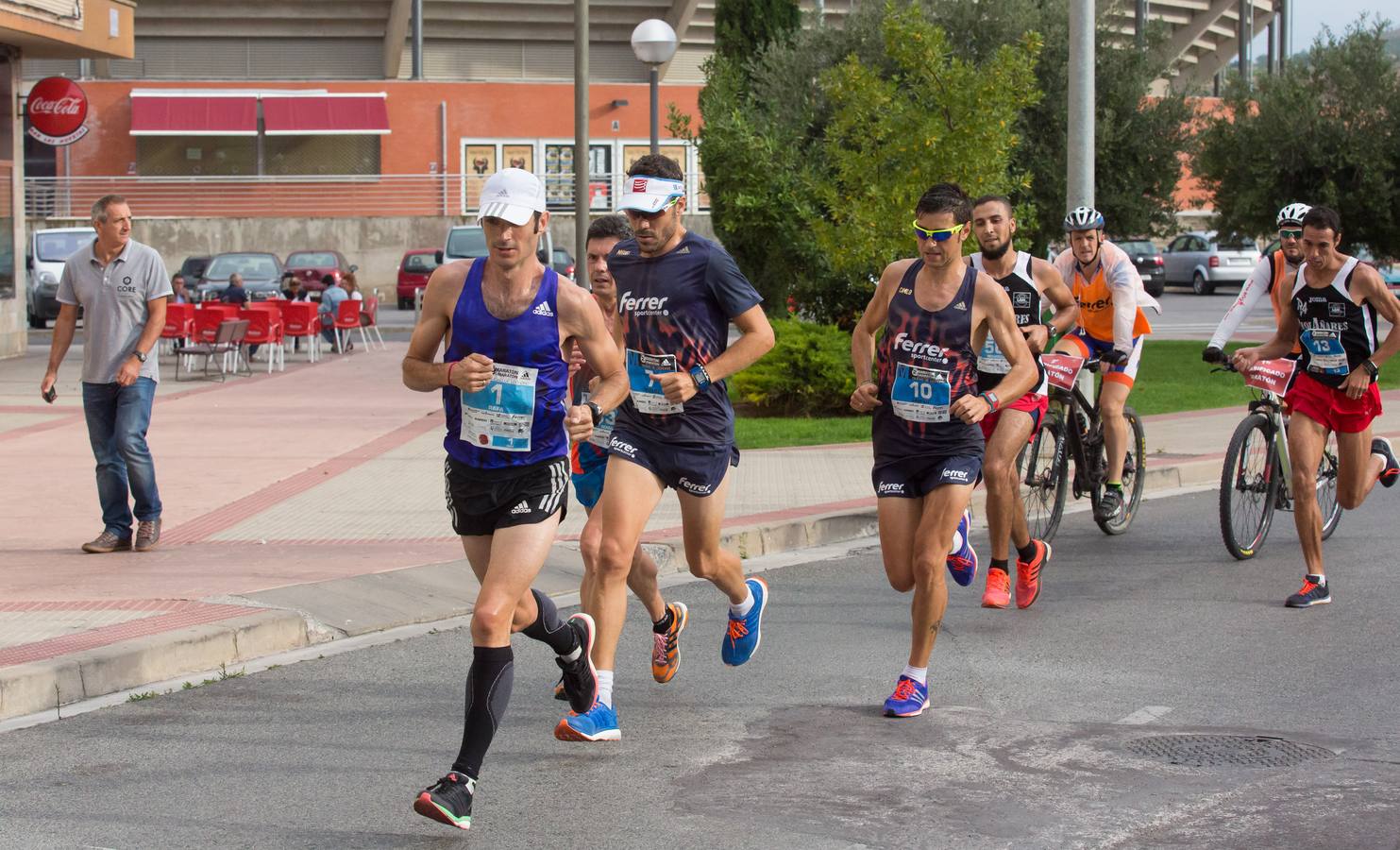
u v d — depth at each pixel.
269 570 9.13
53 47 24.48
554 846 5.08
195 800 5.58
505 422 5.46
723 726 6.45
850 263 16.58
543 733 6.40
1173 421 16.36
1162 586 9.19
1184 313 38.81
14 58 24.78
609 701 6.25
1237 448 9.73
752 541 10.35
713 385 6.46
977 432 6.75
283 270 34.34
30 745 6.25
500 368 5.45
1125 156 25.44
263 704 6.85
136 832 5.25
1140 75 25.41
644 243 6.36
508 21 56.25
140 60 55.31
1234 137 24.41
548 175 49.94
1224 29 65.06
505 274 5.46
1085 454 10.54
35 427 16.20
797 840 5.11
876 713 6.63
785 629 8.22
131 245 9.68
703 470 6.46
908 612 8.61
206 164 49.47
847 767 5.89
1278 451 10.06
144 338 9.68
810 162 19.55
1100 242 10.17
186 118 47.94
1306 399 8.77
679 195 6.36
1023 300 8.78
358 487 12.45
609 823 5.30
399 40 54.12
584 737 6.14
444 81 49.66
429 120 49.62
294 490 12.30
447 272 5.57
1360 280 8.58
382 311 43.09
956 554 8.02
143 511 9.84
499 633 5.35
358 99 49.00
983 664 7.45
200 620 7.79
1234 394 19.25
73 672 6.89
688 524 6.58
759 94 24.67
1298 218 9.05
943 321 6.59
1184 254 47.66
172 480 12.86
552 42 58.34
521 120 49.84
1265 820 5.27
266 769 5.94
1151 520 11.48
